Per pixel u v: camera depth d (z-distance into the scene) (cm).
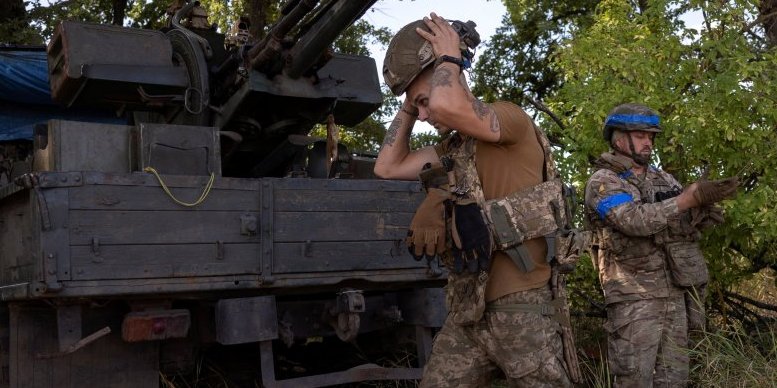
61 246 388
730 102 535
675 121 540
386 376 471
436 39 260
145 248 407
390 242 477
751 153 538
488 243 259
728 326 519
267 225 438
